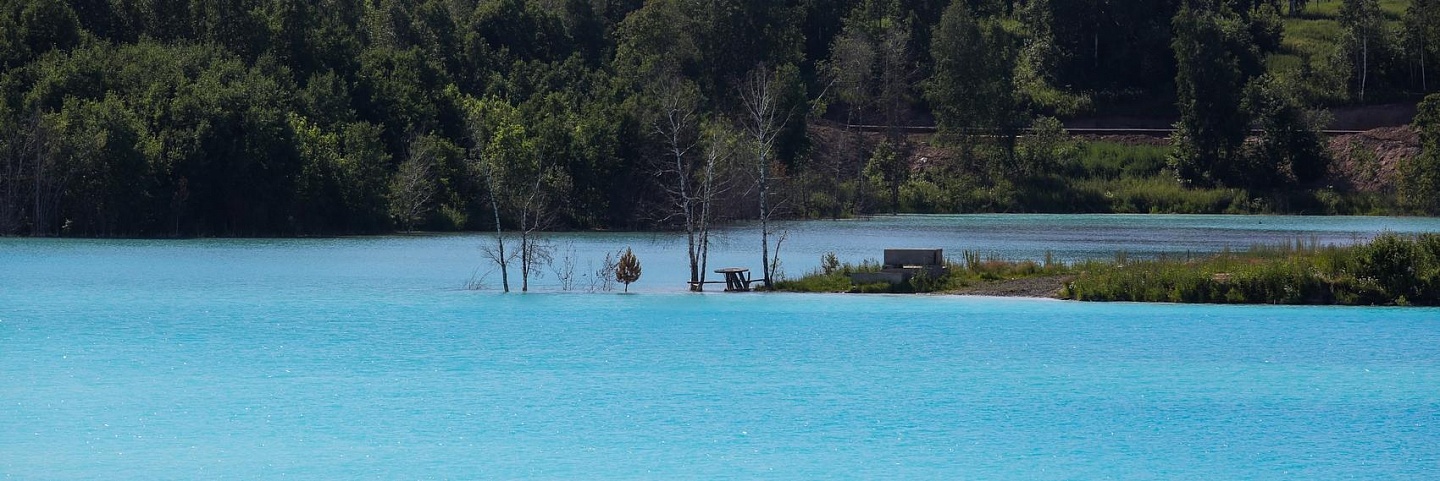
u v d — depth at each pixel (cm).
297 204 18975
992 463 5469
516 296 10788
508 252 15450
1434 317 8875
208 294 10969
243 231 18825
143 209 18162
